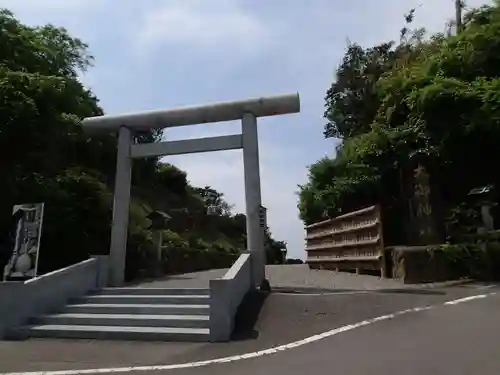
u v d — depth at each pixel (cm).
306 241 2555
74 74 2069
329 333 873
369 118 2962
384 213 1755
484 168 1778
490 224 1719
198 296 1105
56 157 1617
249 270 1169
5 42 1658
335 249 2048
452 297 1076
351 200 2070
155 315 1030
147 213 2827
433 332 830
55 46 2005
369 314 970
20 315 1048
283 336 885
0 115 1379
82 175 1772
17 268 1249
